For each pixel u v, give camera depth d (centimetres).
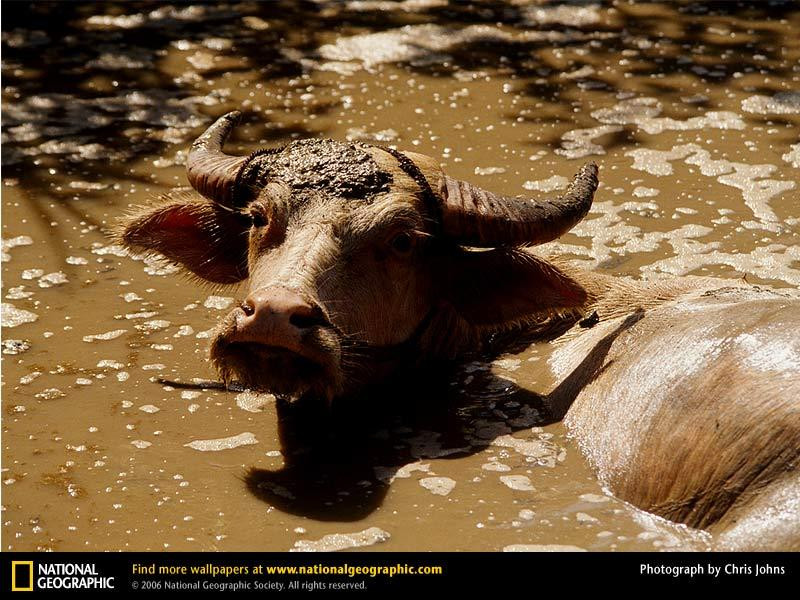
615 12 1202
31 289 721
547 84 1034
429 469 522
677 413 498
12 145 932
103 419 576
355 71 1069
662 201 815
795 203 808
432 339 613
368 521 483
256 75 1061
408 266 573
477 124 956
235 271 652
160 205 642
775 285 690
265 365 493
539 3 1231
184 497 507
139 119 977
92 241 783
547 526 474
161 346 649
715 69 1055
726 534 446
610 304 630
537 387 589
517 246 583
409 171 582
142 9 1221
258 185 584
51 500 508
